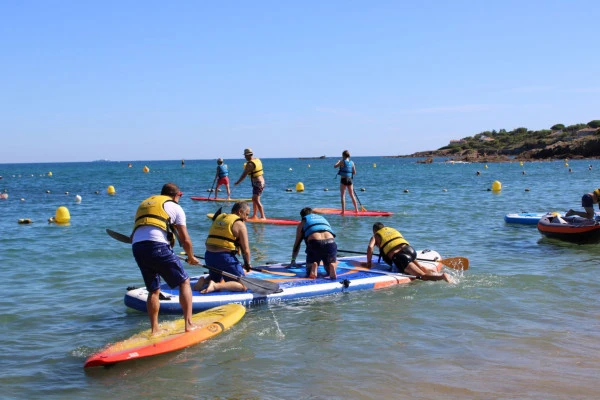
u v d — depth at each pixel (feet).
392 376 16.15
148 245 18.85
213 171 240.94
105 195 94.38
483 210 62.90
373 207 67.62
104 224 51.83
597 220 40.14
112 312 23.02
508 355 17.67
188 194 97.50
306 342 19.11
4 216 59.82
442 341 18.99
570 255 34.99
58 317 22.26
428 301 24.09
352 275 27.94
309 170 242.78
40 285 27.50
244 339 19.54
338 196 88.63
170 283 19.43
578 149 298.35
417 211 61.93
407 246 28.71
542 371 16.42
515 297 24.54
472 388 15.31
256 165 53.36
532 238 42.09
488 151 378.12
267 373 16.52
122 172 238.48
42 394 15.31
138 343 18.42
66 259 34.17
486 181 128.06
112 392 15.42
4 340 19.53
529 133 426.51
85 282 28.17
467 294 25.12
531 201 74.69
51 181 153.07
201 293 24.02
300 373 16.47
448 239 41.65
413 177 155.63
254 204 54.08
